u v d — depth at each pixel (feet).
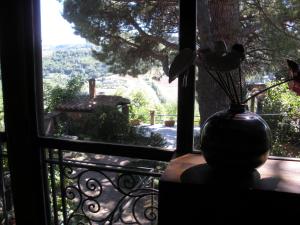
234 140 4.37
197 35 5.79
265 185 4.24
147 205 6.64
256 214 4.16
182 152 5.95
